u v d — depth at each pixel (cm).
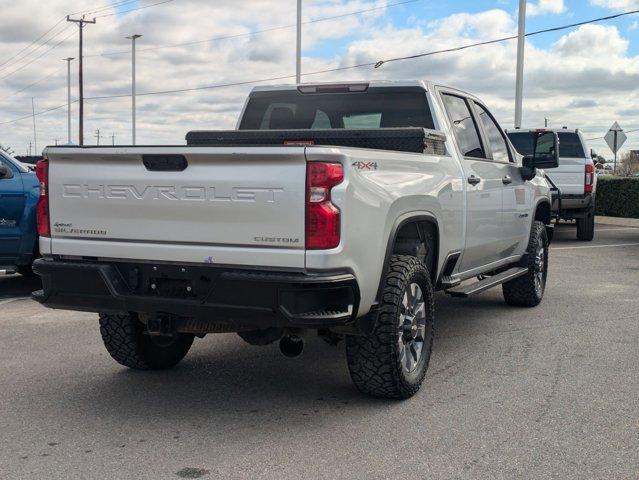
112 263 436
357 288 404
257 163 393
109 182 429
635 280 981
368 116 600
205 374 536
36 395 486
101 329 516
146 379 523
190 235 411
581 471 362
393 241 446
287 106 637
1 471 364
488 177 632
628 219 2225
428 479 353
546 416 441
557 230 1830
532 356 582
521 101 2173
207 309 405
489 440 402
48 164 450
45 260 454
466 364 559
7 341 638
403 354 465
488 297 855
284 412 451
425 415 443
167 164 413
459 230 564
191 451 389
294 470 364
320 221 383
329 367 554
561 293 879
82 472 363
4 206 852
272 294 388
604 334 659
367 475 358
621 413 446
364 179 412
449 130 576
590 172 1465
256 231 395
